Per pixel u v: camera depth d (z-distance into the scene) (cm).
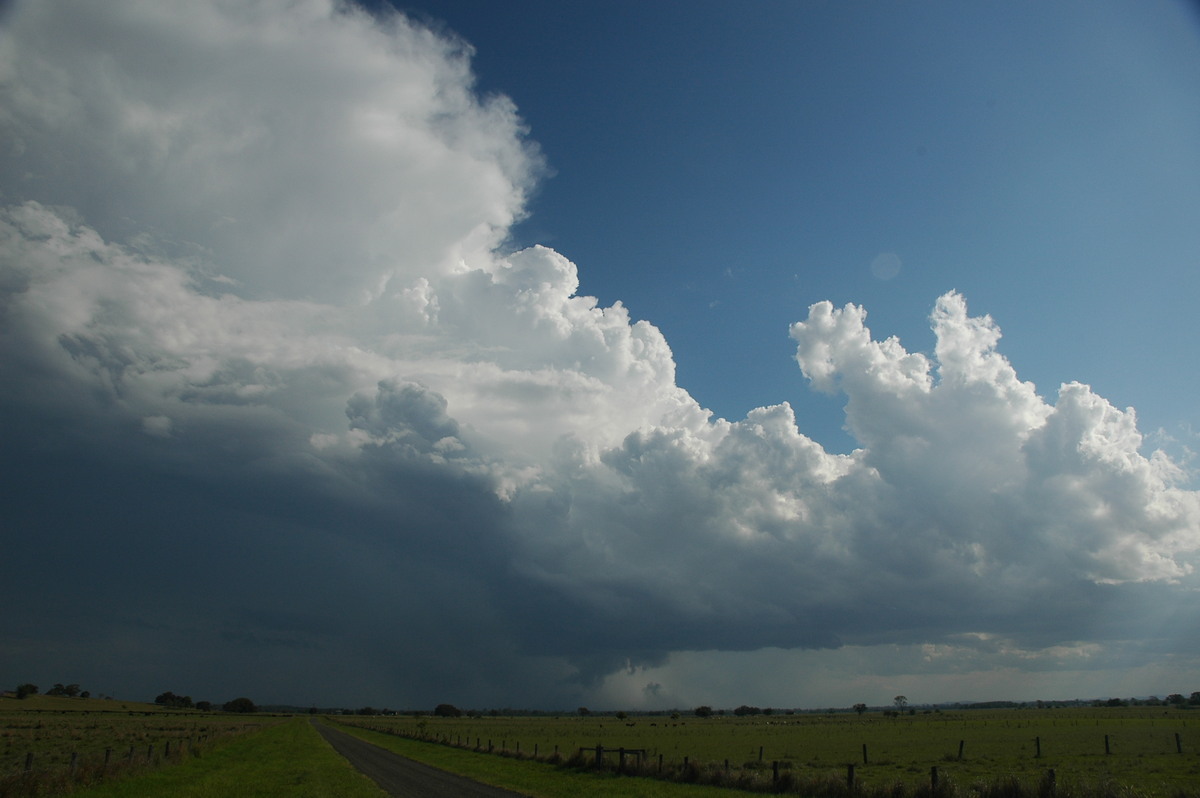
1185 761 4019
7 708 14688
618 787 2959
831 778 2595
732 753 5572
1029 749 5197
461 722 17800
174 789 2662
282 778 3173
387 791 2767
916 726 10488
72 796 2442
